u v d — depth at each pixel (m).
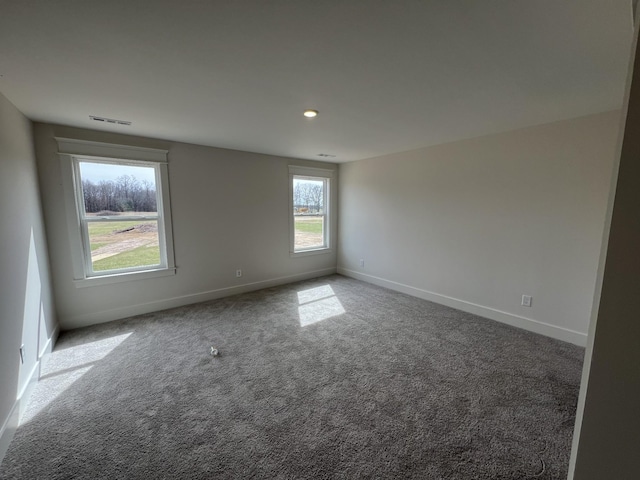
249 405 1.87
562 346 2.65
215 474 1.38
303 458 1.47
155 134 3.17
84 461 1.45
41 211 2.68
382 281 4.65
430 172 3.80
